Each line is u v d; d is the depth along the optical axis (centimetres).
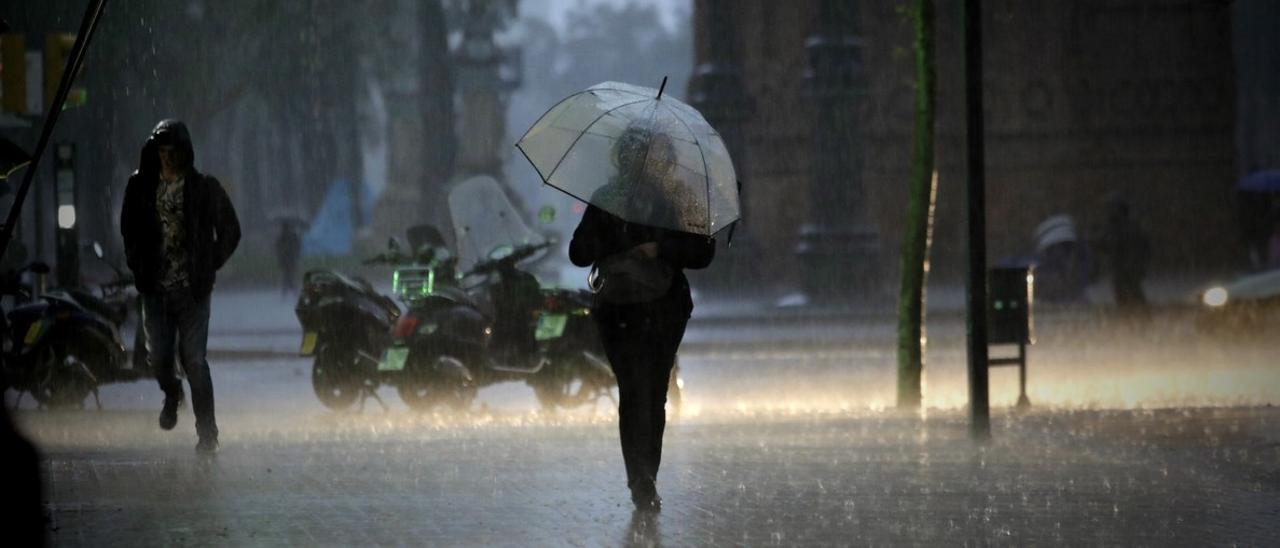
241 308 10675
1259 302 6644
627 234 2183
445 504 2266
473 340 4000
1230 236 12888
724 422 3616
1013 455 2880
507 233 4253
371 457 2877
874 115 12469
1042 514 2178
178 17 12912
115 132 12262
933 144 4103
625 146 2192
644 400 2184
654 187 2170
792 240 12181
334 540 1942
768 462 2778
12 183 8356
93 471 2642
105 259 4172
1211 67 12888
